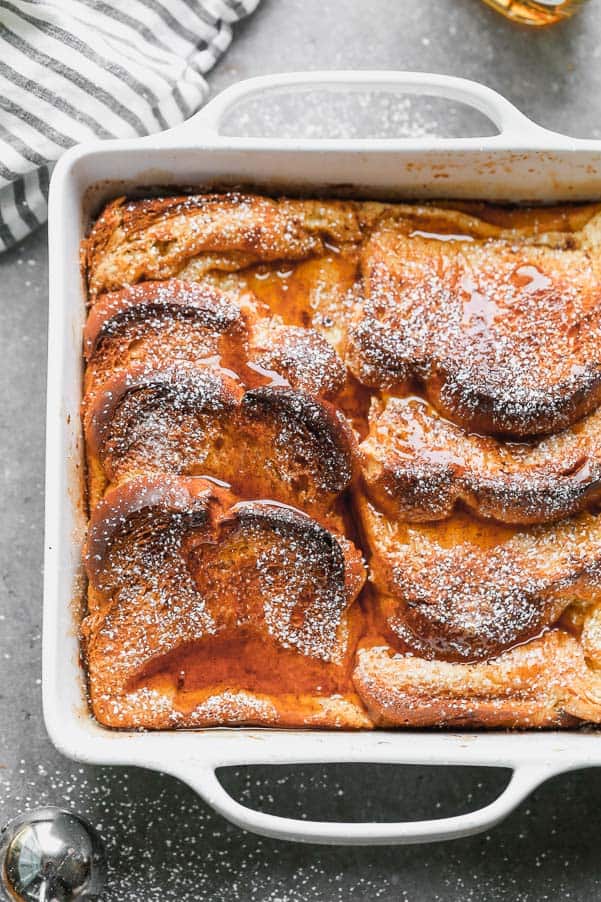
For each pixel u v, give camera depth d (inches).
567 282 25.9
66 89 27.4
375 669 25.3
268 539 25.0
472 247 26.3
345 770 27.9
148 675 25.3
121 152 25.1
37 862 26.3
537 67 28.7
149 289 25.3
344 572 25.0
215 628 25.2
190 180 25.8
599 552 25.2
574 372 25.2
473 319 25.6
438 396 25.4
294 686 25.5
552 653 25.4
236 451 25.3
